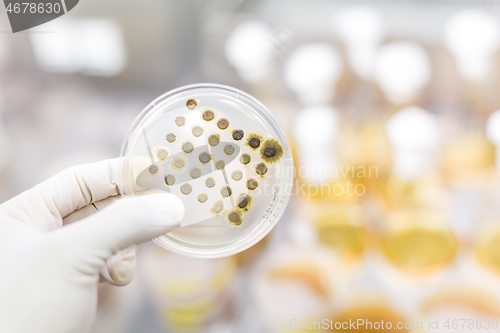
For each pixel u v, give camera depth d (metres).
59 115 0.58
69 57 0.57
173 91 0.42
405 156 0.49
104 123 0.58
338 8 0.53
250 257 0.51
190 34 0.55
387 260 0.49
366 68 0.53
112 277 0.41
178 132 0.41
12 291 0.38
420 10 0.53
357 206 0.50
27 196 0.43
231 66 0.54
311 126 0.49
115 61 0.57
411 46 0.51
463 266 0.49
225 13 0.54
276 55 0.52
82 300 0.39
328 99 0.52
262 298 0.47
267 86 0.53
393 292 0.48
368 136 0.52
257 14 0.54
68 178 0.44
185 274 0.48
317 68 0.50
